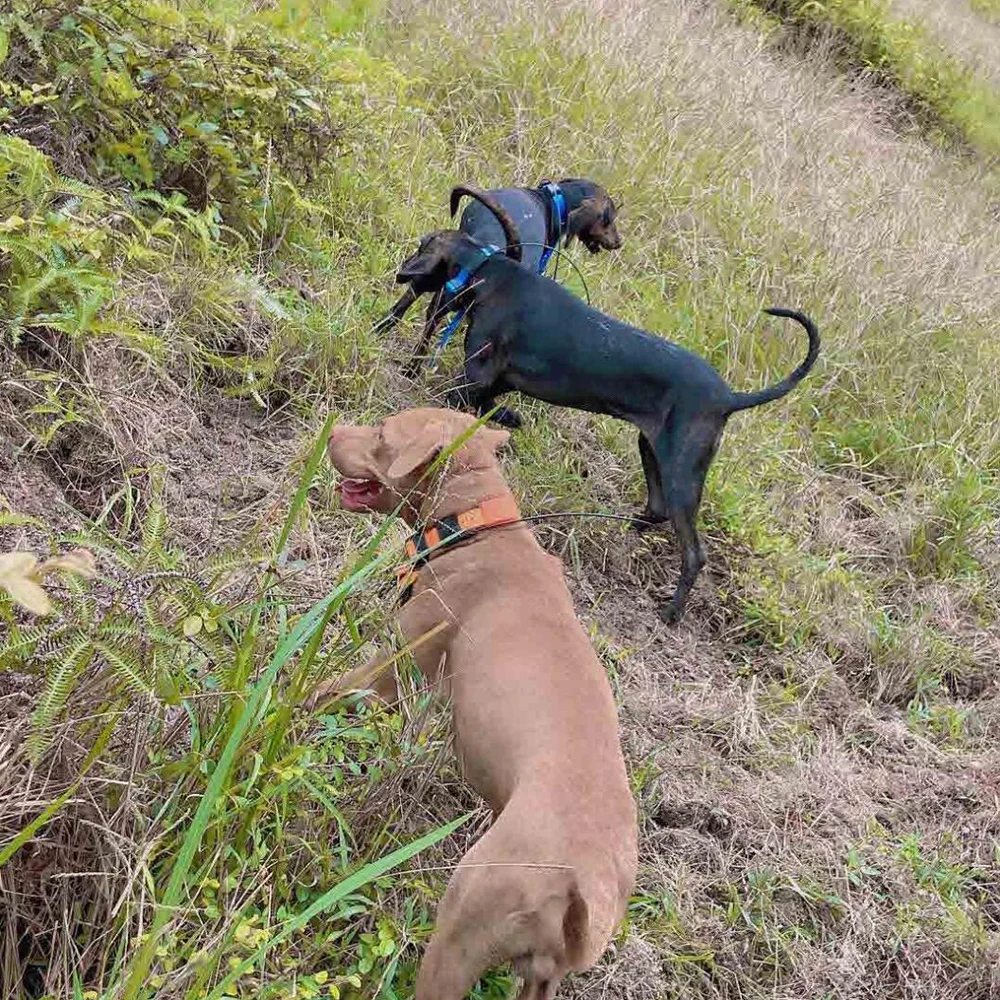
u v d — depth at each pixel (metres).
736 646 2.44
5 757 1.28
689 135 4.09
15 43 2.24
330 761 1.60
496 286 2.40
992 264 4.40
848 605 2.60
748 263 3.54
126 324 2.06
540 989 1.29
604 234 3.02
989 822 2.16
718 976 1.73
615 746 1.48
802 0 6.27
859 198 4.34
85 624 1.29
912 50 6.50
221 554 1.45
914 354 3.51
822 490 2.97
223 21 2.67
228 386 2.27
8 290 1.98
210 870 1.29
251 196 2.55
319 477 2.11
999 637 2.71
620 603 2.42
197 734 1.35
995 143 6.38
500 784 1.47
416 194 3.08
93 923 1.29
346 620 1.61
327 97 2.76
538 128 3.68
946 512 2.96
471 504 1.71
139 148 2.34
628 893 1.37
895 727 2.35
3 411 1.89
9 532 1.74
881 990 1.82
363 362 2.43
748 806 2.01
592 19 4.31
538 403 2.68
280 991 1.22
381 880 1.43
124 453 1.98
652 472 2.50
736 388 3.10
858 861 1.97
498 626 1.59
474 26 4.03
